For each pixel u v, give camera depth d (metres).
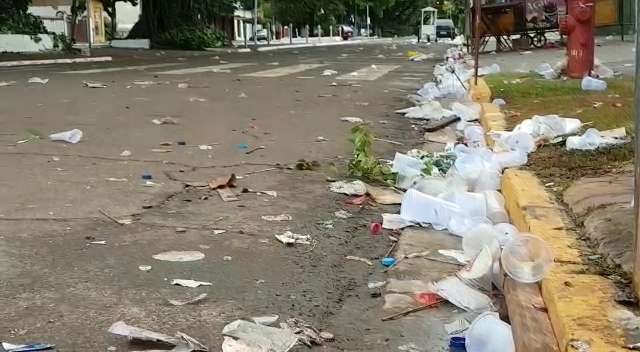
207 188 4.86
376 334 2.73
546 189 3.96
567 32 9.37
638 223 2.37
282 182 5.09
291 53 25.84
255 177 5.23
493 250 3.12
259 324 2.73
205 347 2.54
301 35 73.81
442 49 29.02
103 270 3.29
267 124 7.67
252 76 13.62
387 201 4.65
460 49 22.47
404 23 96.25
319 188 4.95
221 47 33.41
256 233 3.92
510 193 4.03
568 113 6.54
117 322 2.71
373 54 24.14
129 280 3.18
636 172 2.37
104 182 4.95
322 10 63.28
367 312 2.94
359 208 4.51
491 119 6.52
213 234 3.88
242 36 66.12
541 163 4.64
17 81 12.52
